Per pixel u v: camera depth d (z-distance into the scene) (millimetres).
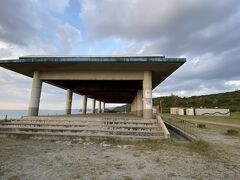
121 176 4332
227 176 4477
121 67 13305
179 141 9273
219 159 6066
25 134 9438
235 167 5207
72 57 12016
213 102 82062
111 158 5934
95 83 19547
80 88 22406
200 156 6402
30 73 15820
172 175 4480
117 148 7430
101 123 11086
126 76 14094
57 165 5082
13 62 12453
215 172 4758
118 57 11805
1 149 6973
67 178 4125
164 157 6156
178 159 5953
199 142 8141
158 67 12961
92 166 5059
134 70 14000
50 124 10891
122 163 5402
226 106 72375
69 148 7301
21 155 6105
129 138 8711
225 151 7336
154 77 16375
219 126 21156
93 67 13508
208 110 55219
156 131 9648
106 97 33344
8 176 4207
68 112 21969
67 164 5191
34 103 13977
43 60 12125
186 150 7262
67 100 22312
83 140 8836
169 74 15047
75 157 5973
